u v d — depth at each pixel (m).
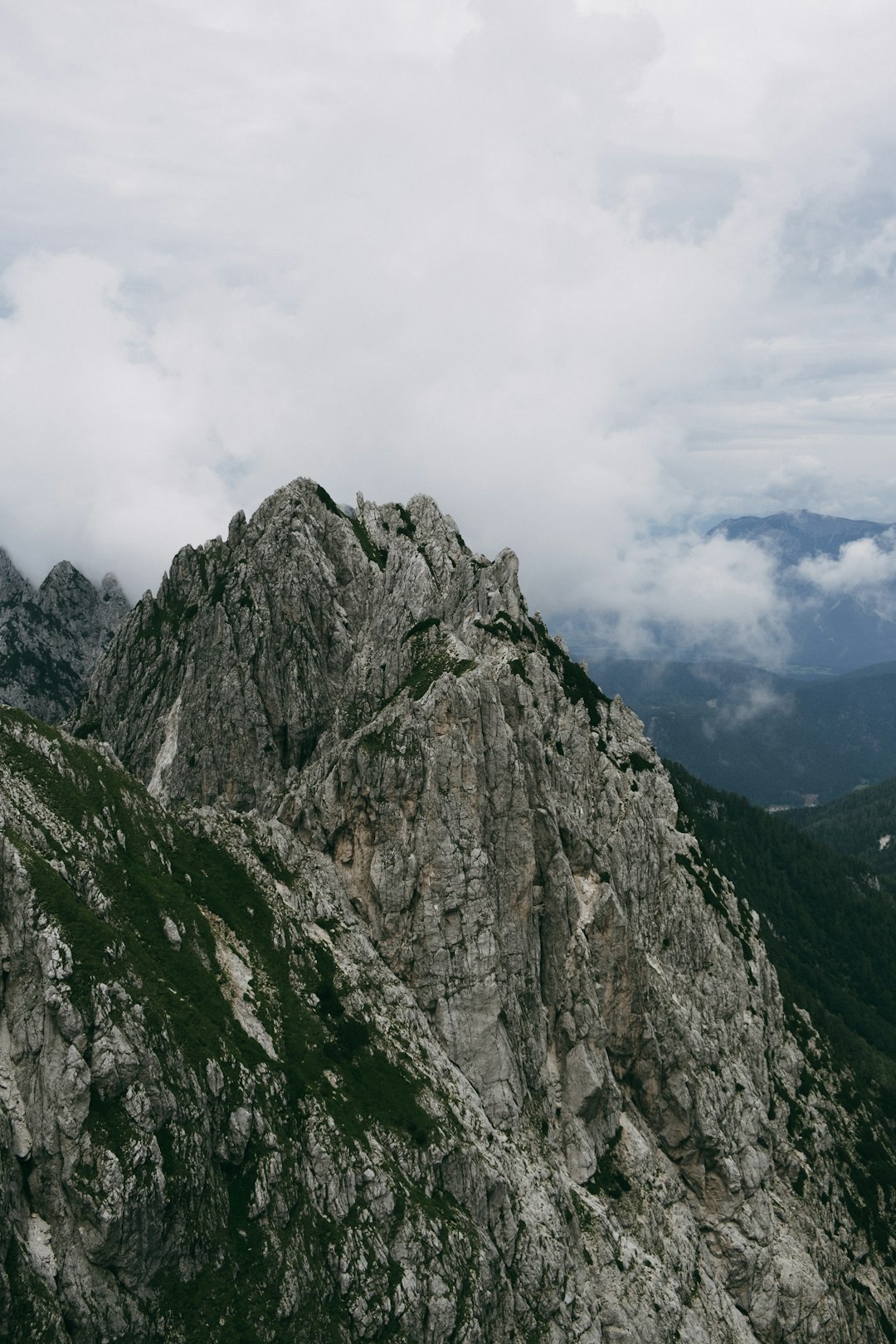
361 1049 106.62
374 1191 93.62
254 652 159.12
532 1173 111.88
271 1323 80.56
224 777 155.38
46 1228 74.56
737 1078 141.75
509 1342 96.88
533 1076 122.19
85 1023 80.06
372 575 165.25
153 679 177.88
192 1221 80.12
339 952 117.44
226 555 180.38
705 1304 119.38
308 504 172.00
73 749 108.44
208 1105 86.56
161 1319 75.94
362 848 127.56
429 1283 91.56
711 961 152.25
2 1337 67.12
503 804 127.38
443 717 127.44
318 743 151.00
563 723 148.50
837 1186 148.88
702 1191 131.75
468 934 120.81
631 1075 134.38
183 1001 91.62
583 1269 108.75
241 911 112.19
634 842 145.00
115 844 103.00
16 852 85.00
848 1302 135.12
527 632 157.12
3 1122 74.88
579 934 130.25
